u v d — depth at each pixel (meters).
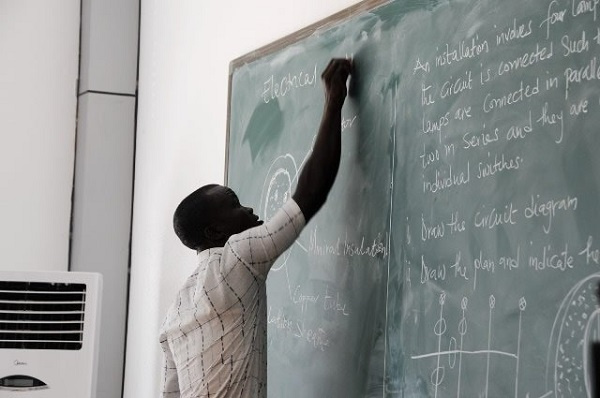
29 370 3.42
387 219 2.26
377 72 2.34
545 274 1.73
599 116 1.63
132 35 4.72
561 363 1.68
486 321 1.88
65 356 3.45
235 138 3.22
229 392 2.25
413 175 2.16
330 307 2.49
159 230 4.17
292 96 2.79
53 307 3.46
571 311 1.66
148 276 4.30
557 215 1.71
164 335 2.49
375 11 2.37
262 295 2.39
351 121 2.45
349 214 2.42
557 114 1.73
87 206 4.59
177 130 4.02
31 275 3.46
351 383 2.36
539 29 1.79
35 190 4.71
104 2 4.68
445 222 2.04
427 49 2.14
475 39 1.98
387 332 2.23
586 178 1.65
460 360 1.96
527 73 1.81
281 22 3.00
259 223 2.54
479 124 1.95
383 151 2.29
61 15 4.80
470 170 1.97
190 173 3.82
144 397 4.21
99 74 4.65
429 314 2.07
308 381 2.58
